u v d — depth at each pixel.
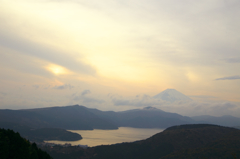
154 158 167.38
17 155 68.69
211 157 120.94
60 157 167.62
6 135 71.81
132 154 182.38
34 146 80.62
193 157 126.44
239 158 110.38
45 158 78.38
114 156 176.00
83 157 172.88
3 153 65.62
